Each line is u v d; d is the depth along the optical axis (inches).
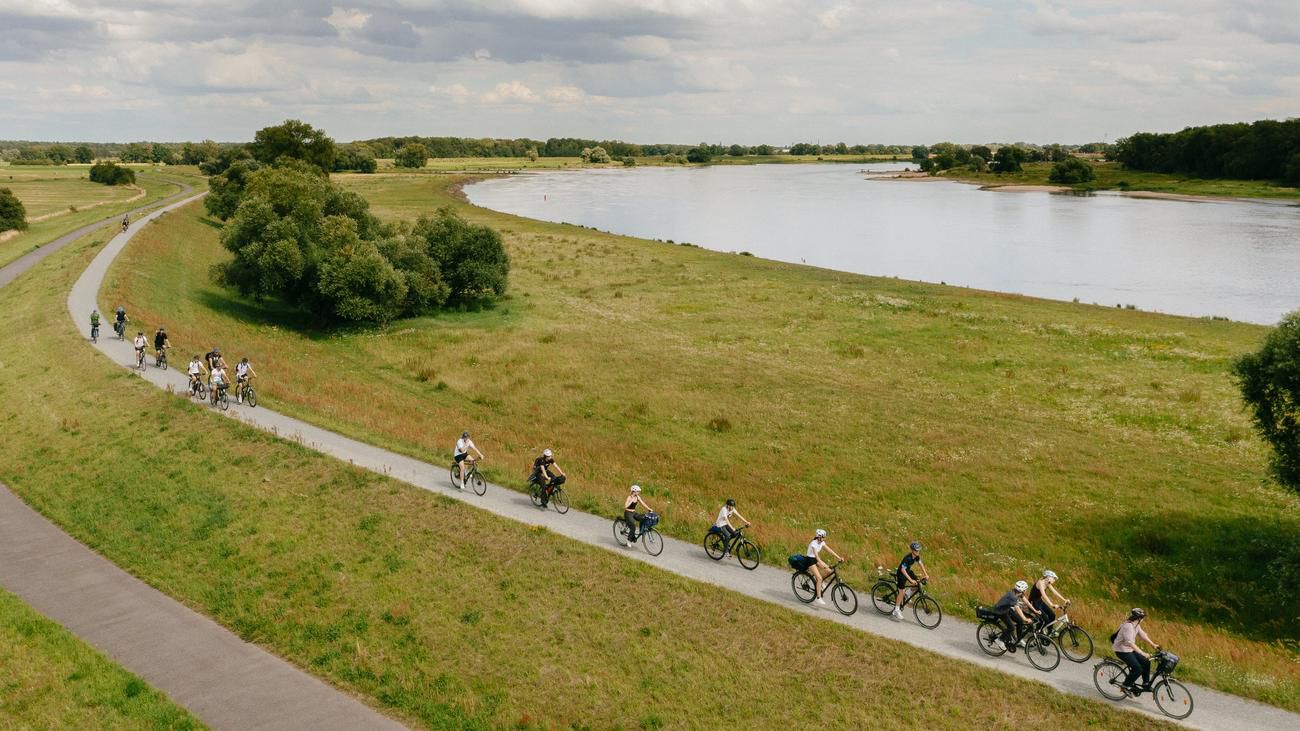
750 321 2662.4
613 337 2456.9
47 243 3489.2
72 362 1727.4
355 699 759.7
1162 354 2186.3
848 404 1838.1
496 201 7568.9
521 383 1987.0
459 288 2842.0
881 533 1214.3
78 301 2188.7
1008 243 4825.3
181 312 2346.2
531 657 814.5
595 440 1601.9
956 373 2082.9
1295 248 4416.8
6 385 1664.6
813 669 781.3
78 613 895.1
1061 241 4872.0
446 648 830.5
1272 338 1176.2
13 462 1332.4
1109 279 3639.3
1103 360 2164.1
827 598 904.3
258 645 846.5
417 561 983.0
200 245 3666.3
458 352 2273.6
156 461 1278.3
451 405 1819.6
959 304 2849.4
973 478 1443.2
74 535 1092.5
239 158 5526.6
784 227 5723.4
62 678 753.6
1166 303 3097.9
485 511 1091.9
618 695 759.1
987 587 984.3
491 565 967.6
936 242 4911.4
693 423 1726.1
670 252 4165.8
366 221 3034.0
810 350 2309.3
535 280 3368.6
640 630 847.1
